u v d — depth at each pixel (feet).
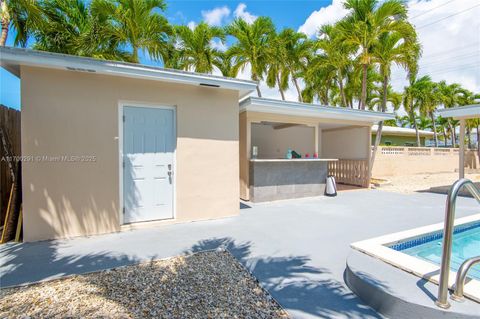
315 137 27.25
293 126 33.50
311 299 7.73
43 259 10.42
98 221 13.69
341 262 10.27
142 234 13.70
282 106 21.83
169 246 11.96
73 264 9.96
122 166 14.52
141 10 31.01
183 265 9.95
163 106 15.39
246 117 22.93
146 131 15.06
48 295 7.80
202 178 16.44
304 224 15.61
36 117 12.35
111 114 13.83
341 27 34.73
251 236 13.39
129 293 7.94
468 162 59.11
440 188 30.48
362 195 26.40
